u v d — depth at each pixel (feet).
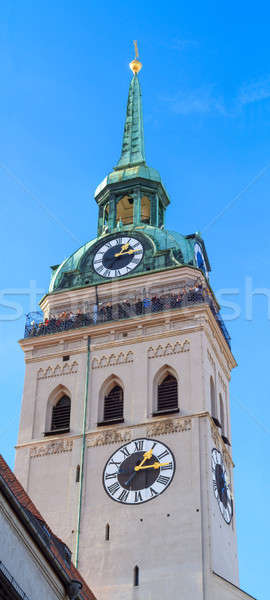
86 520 231.30
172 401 244.42
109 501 232.53
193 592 215.10
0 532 148.46
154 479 232.53
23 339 263.90
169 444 236.22
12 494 152.25
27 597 153.99
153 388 246.47
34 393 256.11
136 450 237.66
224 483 241.76
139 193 297.94
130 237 278.26
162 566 220.43
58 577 166.20
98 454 240.12
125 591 219.00
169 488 230.07
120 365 252.42
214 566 219.61
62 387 255.29
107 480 235.61
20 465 244.63
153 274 266.36
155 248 272.51
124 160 312.50
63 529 231.50
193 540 221.87
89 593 196.75
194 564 218.79
